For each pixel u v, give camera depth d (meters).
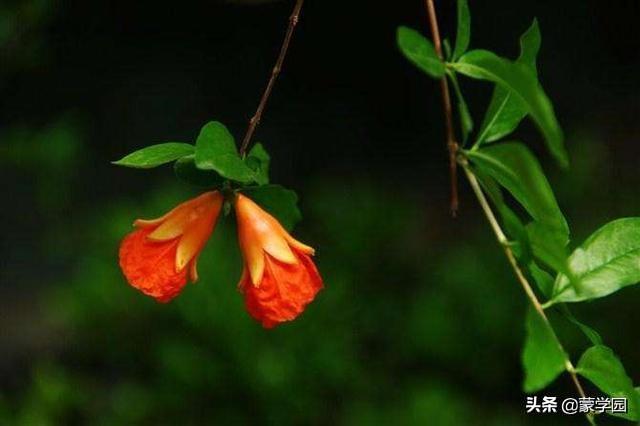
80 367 10.97
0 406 10.34
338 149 17.08
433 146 17.09
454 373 10.77
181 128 16.72
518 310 10.77
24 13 8.45
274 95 17.02
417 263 11.52
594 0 16.70
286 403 10.02
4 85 9.00
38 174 8.88
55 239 13.95
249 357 9.99
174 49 16.75
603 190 12.40
